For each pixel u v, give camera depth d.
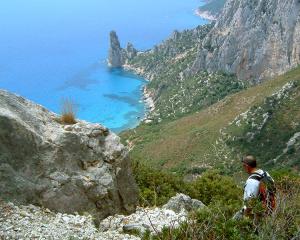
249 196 10.02
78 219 12.78
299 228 8.52
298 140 135.25
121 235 12.02
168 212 14.92
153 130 193.75
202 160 140.25
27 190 12.84
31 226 11.20
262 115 149.62
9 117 13.06
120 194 15.71
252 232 9.15
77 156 14.64
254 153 138.75
